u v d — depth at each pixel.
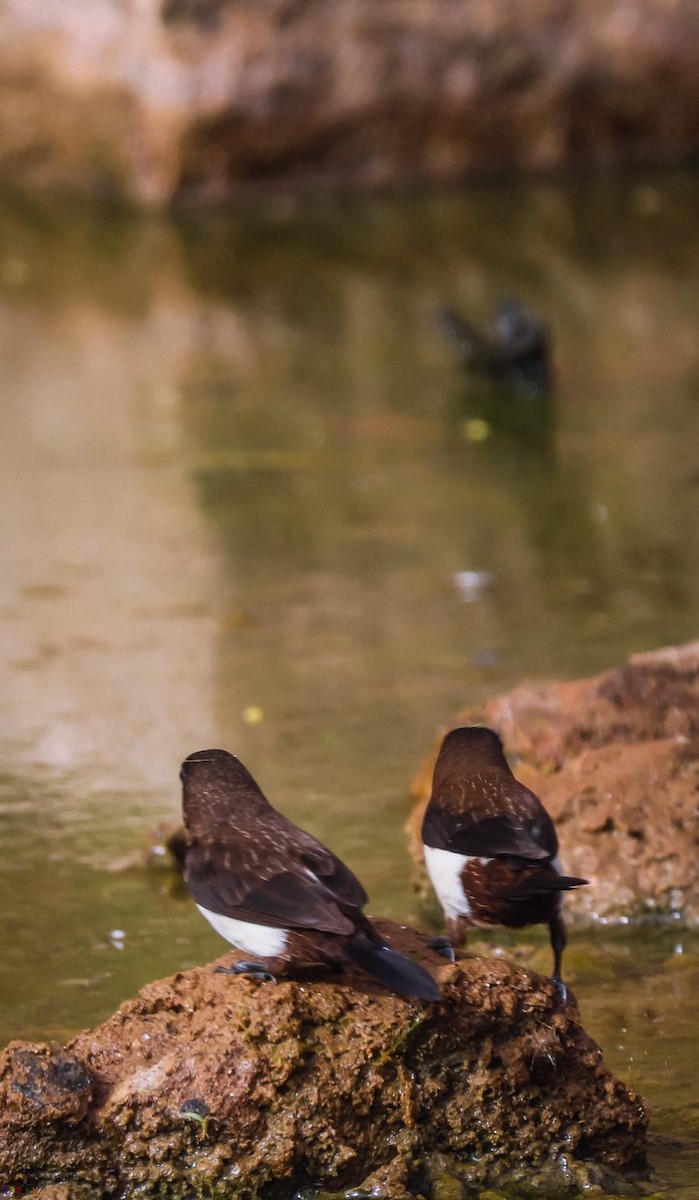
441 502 16.22
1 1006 7.70
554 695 9.88
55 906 8.76
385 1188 5.98
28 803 10.00
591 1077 6.36
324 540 15.12
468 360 20.50
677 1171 6.34
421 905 8.80
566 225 26.97
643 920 8.72
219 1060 5.97
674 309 22.98
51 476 17.31
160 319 23.52
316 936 5.77
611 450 17.70
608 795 9.09
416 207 28.14
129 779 10.27
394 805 9.78
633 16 29.39
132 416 19.42
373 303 23.81
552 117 29.48
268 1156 5.92
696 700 9.75
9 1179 5.84
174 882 9.05
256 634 12.76
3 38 29.56
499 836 6.29
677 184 28.91
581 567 14.21
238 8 28.47
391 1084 6.06
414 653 12.21
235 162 28.61
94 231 27.83
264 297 24.33
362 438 18.44
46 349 22.31
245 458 17.80
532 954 8.34
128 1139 5.92
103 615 13.27
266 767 10.33
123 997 7.78
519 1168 6.19
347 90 28.61
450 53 28.94
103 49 28.66
